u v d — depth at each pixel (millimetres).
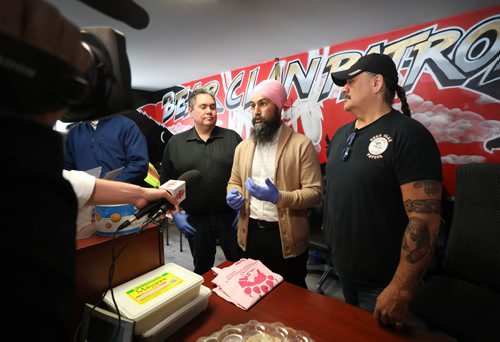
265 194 1157
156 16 1759
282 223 1273
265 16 1790
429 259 758
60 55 215
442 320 967
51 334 187
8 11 172
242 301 739
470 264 1103
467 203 1124
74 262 230
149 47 2369
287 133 1373
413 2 1615
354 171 980
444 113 1896
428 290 1098
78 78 220
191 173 874
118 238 678
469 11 1740
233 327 626
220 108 3459
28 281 171
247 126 3178
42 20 192
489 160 1743
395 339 612
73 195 245
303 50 2520
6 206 171
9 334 159
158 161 4340
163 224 761
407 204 819
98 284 645
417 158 812
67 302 212
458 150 1855
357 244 990
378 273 969
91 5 239
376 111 990
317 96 2555
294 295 790
